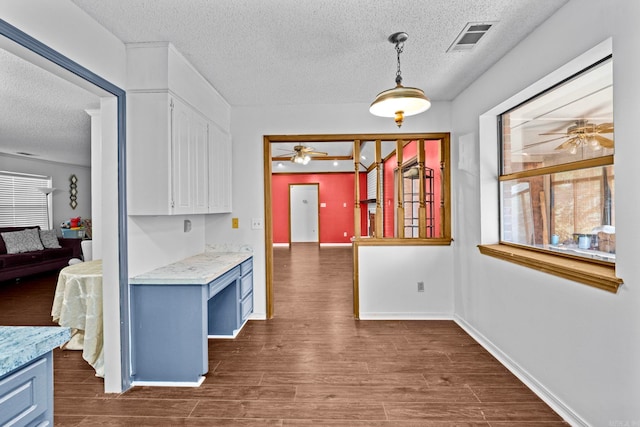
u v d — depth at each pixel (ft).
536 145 7.53
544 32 6.40
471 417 6.04
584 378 5.49
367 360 8.34
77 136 14.82
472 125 9.56
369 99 10.89
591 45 5.25
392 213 21.79
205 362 7.36
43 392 3.41
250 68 8.45
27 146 16.98
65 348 9.29
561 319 6.03
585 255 6.15
